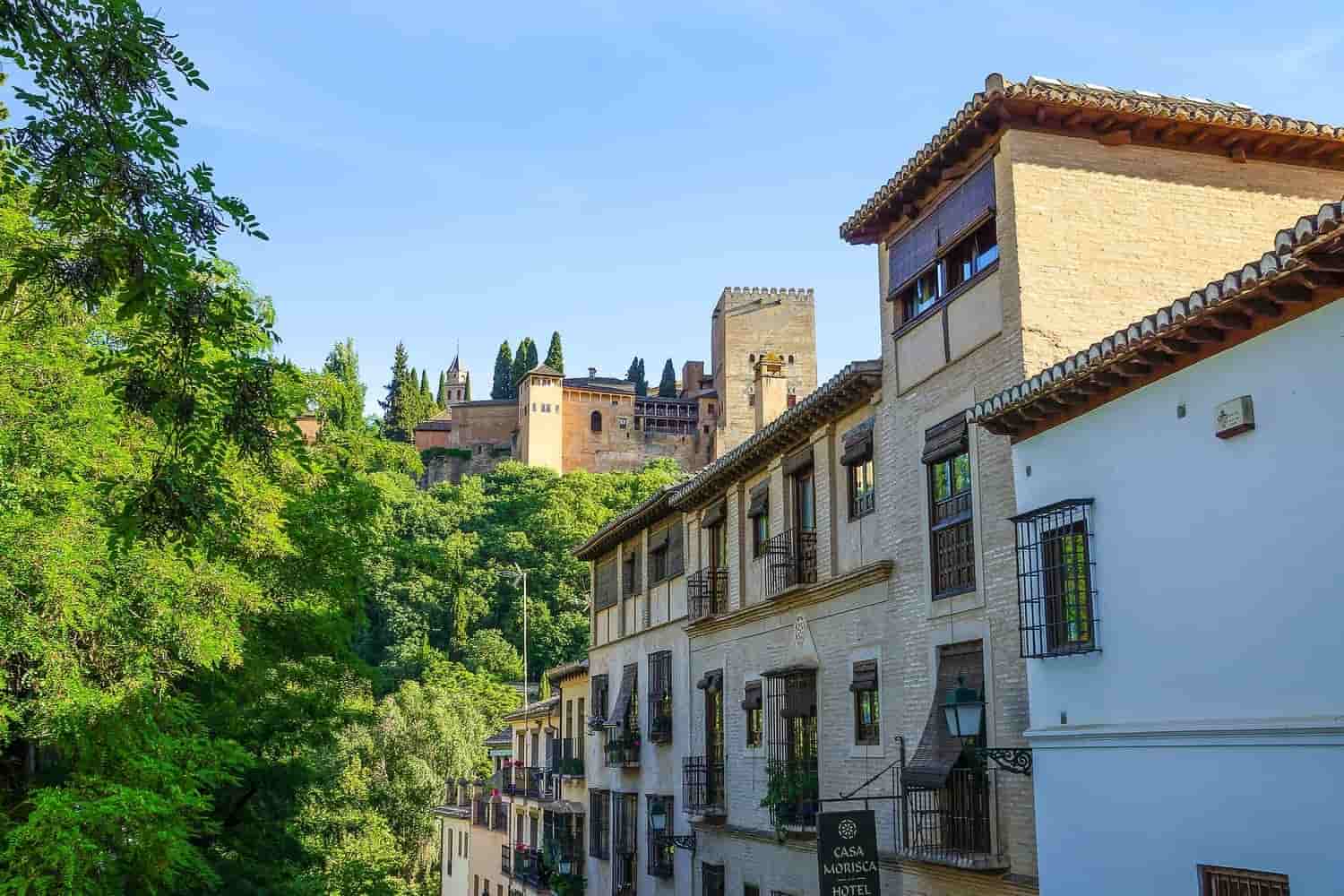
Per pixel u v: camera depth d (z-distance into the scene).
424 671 85.25
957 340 17.20
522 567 103.75
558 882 36.59
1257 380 11.09
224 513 10.10
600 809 34.72
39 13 8.47
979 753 14.63
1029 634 14.11
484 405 153.50
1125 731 12.32
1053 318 15.59
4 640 13.36
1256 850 10.72
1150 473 12.41
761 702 24.09
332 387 23.81
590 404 146.12
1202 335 11.52
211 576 16.09
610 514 117.56
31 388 13.74
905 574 18.44
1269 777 10.65
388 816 54.09
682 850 28.09
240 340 12.34
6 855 13.21
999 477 15.83
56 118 8.59
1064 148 16.09
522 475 131.75
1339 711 10.02
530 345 180.25
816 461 22.09
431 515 112.88
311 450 23.36
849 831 16.55
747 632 25.03
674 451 147.50
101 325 14.64
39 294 12.05
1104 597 12.95
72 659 14.38
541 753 44.94
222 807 22.56
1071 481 13.67
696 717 27.80
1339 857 9.91
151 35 8.74
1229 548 11.30
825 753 20.98
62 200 8.62
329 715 23.89
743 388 140.12
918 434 18.23
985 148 16.56
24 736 15.07
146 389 9.63
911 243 18.67
